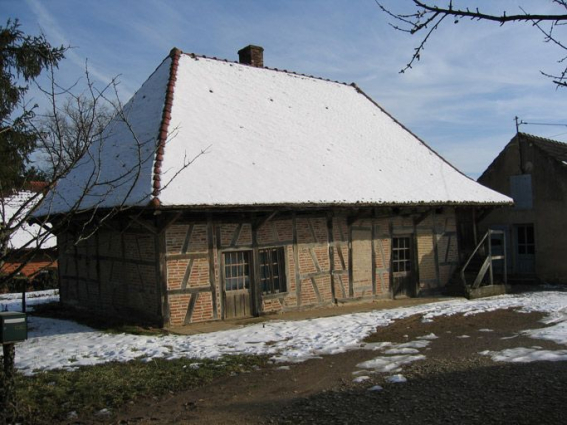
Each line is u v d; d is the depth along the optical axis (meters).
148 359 7.59
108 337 9.30
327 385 6.23
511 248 18.81
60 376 6.65
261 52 17.44
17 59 11.91
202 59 15.02
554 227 17.70
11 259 5.13
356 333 9.29
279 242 11.95
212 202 9.86
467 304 13.11
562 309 11.81
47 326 10.99
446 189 15.41
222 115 13.06
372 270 13.83
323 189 12.16
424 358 7.38
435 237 15.54
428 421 4.95
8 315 5.15
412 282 14.91
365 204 12.48
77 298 13.39
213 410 5.52
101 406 5.68
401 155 16.36
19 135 11.48
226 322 10.72
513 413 5.04
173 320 10.26
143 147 11.16
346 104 17.59
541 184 18.02
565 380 6.02
